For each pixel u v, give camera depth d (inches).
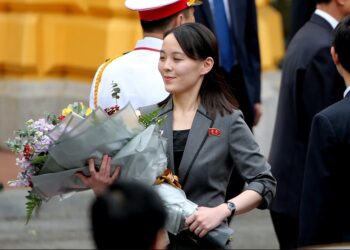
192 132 474.0
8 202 964.0
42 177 463.5
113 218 303.4
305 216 489.4
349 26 506.6
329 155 484.1
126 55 545.0
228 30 791.7
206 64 480.7
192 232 463.5
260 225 969.5
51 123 472.4
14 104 1162.6
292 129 648.4
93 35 1144.8
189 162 470.9
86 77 1157.1
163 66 480.7
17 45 1161.4
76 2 1152.2
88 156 451.5
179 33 479.5
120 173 456.4
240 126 476.4
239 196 472.1
